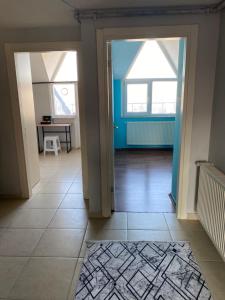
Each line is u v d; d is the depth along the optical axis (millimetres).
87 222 2633
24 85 3248
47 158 5438
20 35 2736
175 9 2137
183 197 2621
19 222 2645
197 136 2455
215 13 2150
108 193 2682
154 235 2371
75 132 6344
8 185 3232
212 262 1980
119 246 2203
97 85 2400
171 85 5934
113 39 2287
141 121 6066
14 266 1967
